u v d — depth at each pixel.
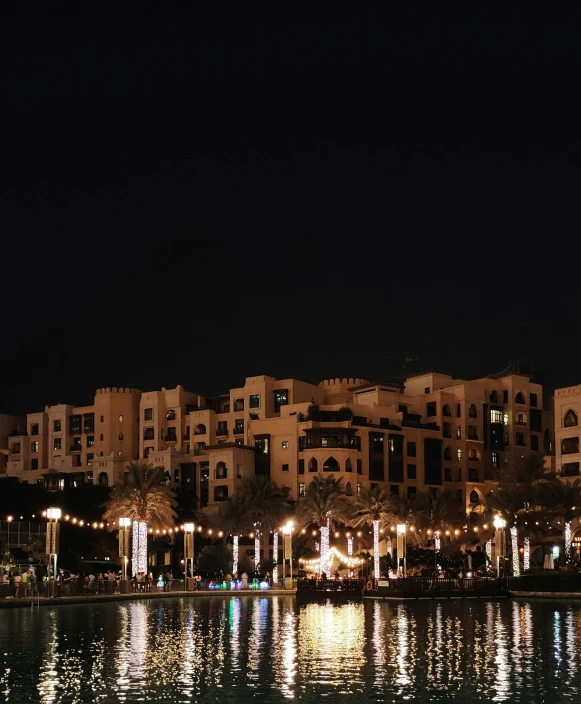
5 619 63.28
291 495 150.88
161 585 95.06
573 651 46.19
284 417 154.75
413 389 171.00
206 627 58.06
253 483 126.06
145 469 110.94
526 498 115.94
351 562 121.81
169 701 33.34
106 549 131.25
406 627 58.91
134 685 36.25
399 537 109.12
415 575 111.56
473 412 162.88
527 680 37.50
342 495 131.50
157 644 48.72
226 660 42.84
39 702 33.16
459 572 111.94
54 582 79.19
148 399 173.88
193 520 143.25
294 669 40.16
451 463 160.88
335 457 147.88
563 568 108.06
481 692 34.94
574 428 130.12
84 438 177.25
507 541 120.31
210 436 166.00
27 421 183.38
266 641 50.31
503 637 52.56
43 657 43.59
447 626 59.59
